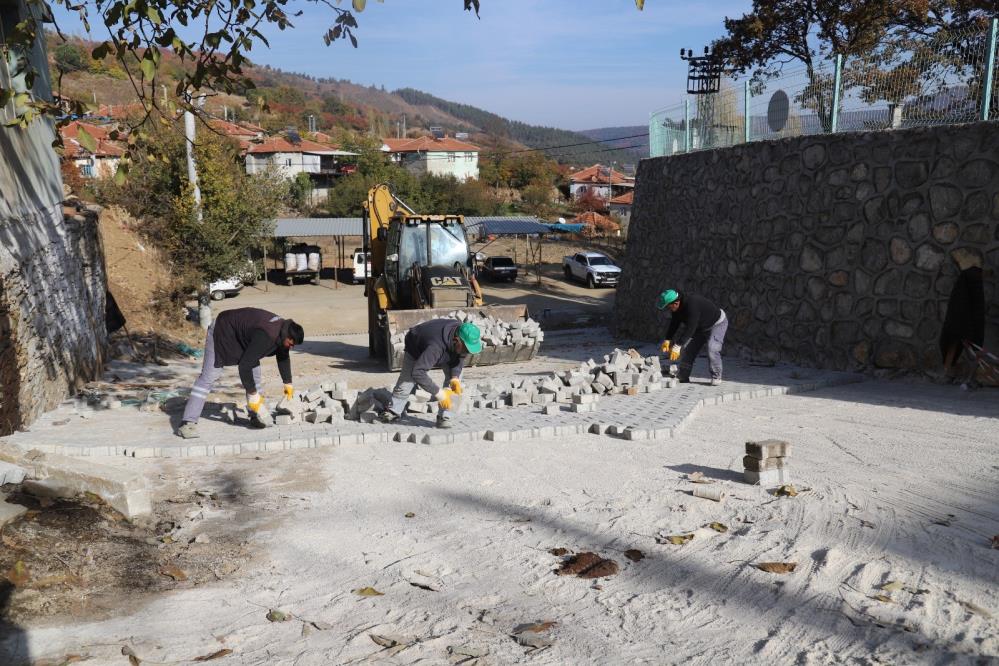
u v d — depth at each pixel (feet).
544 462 22.15
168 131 76.79
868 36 82.12
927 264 33.60
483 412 29.30
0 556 13.44
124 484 16.71
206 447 23.89
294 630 11.97
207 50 21.70
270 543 16.11
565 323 88.58
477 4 22.21
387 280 52.01
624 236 186.80
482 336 44.57
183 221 76.38
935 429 24.14
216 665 10.73
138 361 51.98
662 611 12.19
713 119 52.80
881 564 13.30
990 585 12.17
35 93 32.27
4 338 24.70
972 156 31.58
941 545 14.02
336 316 100.53
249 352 25.52
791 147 41.93
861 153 36.99
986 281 31.09
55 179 35.76
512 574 14.17
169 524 17.03
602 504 17.93
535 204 265.34
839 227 38.29
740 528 15.84
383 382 43.11
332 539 16.38
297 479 21.03
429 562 14.96
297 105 496.64
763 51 94.12
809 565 13.50
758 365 41.29
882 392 31.78
